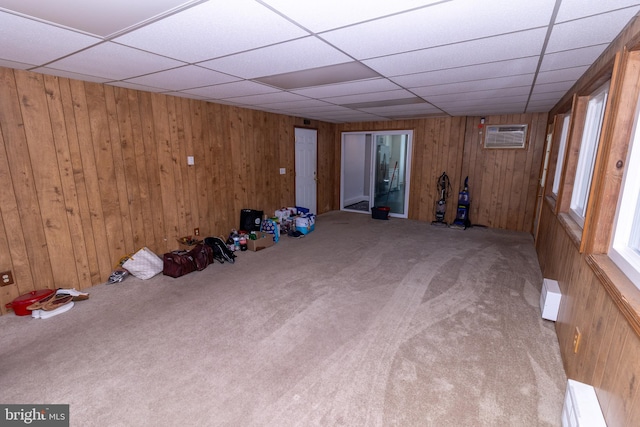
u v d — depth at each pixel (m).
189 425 1.63
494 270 3.73
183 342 2.34
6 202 2.66
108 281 3.37
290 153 5.96
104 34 1.78
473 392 1.86
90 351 2.23
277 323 2.60
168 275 3.55
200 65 2.44
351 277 3.54
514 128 5.48
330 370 2.05
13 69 2.58
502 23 1.65
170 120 3.83
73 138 3.01
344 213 7.23
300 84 3.12
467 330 2.49
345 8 1.46
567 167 2.88
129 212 3.54
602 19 1.60
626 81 1.59
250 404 1.77
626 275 1.49
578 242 2.02
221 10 1.48
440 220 6.09
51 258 2.97
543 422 1.65
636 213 1.58
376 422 1.66
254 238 4.55
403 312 2.77
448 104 4.39
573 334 1.99
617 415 1.25
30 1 1.37
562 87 3.21
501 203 5.78
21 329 2.50
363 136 8.34
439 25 1.68
